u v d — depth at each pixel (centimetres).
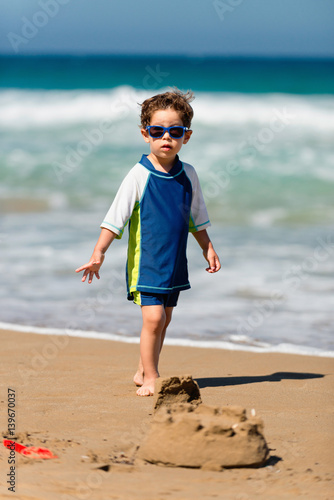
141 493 626
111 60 19275
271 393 1113
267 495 624
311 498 616
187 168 1185
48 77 10938
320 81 10194
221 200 3866
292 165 4588
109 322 1805
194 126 5812
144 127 1170
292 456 755
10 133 5831
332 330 1728
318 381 1218
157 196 1141
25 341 1582
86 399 1054
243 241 2906
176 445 720
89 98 6775
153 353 1130
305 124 5769
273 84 9744
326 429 877
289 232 3100
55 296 2086
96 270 1130
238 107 6309
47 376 1230
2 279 2277
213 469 705
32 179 4391
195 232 1232
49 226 3166
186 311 1933
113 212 1139
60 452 762
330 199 3850
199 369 1338
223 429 719
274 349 1551
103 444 799
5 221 3291
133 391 1118
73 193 4019
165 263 1131
